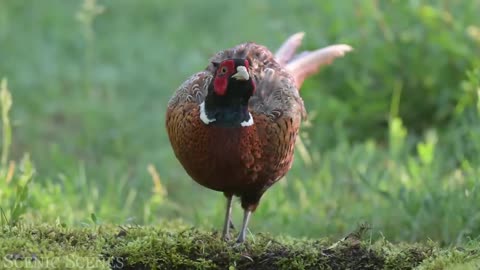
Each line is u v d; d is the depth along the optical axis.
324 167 11.37
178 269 7.50
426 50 13.41
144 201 10.76
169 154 13.52
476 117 11.38
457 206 9.41
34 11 19.03
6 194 9.48
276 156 7.98
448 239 9.20
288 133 8.03
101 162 13.23
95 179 12.44
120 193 11.11
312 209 10.47
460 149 11.42
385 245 7.89
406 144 12.36
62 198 10.19
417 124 13.43
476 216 9.23
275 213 10.25
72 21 18.66
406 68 13.48
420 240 9.34
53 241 7.62
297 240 8.40
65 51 17.62
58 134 14.33
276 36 14.67
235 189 8.07
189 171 8.02
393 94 13.35
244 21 17.92
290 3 16.89
